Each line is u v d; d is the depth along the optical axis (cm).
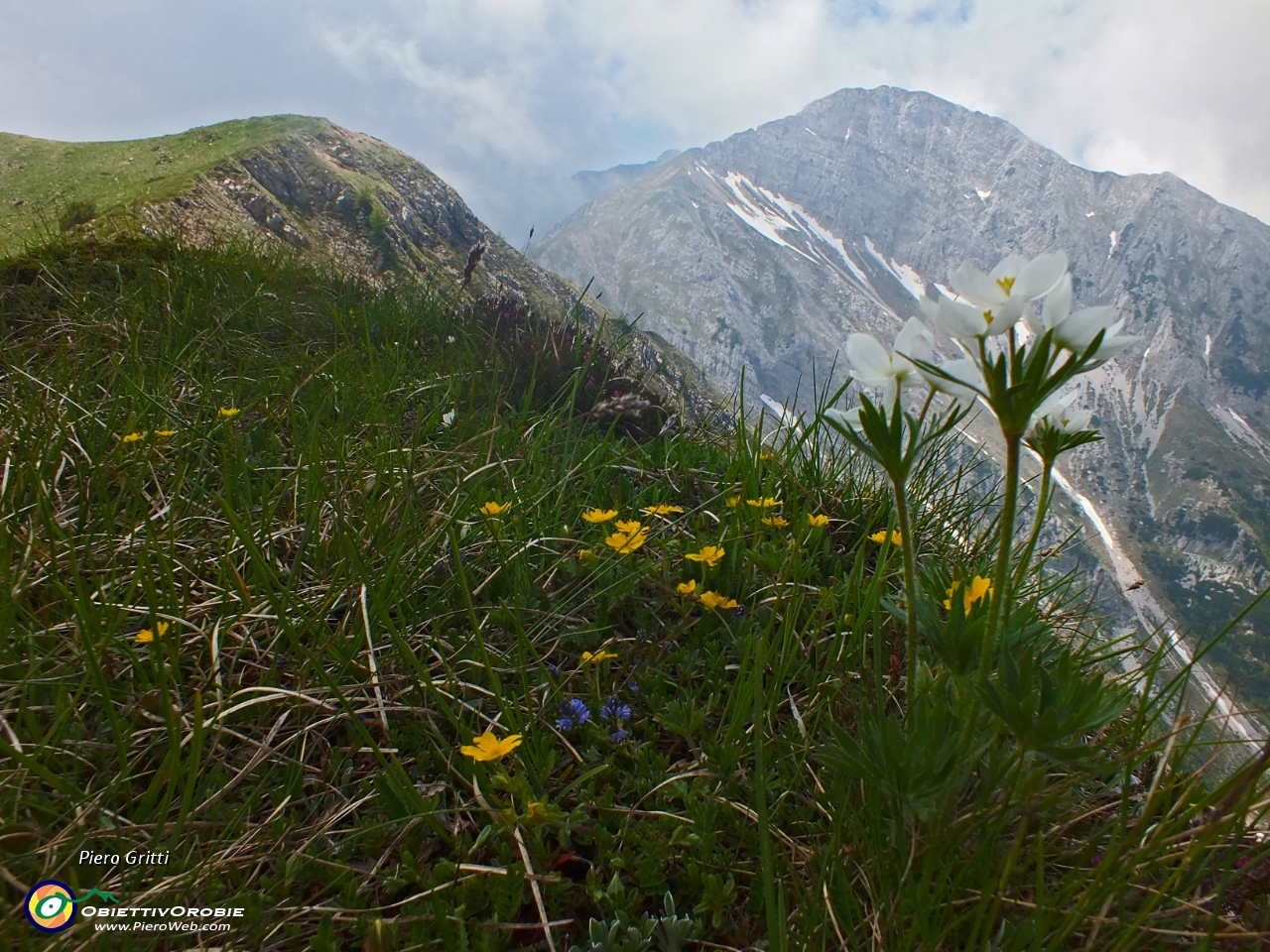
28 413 356
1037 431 146
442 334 609
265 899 160
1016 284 121
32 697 206
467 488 350
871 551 354
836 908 160
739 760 208
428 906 166
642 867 177
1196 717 188
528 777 200
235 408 400
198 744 168
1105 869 140
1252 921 154
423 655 247
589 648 264
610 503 377
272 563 279
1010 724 137
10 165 6912
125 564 271
